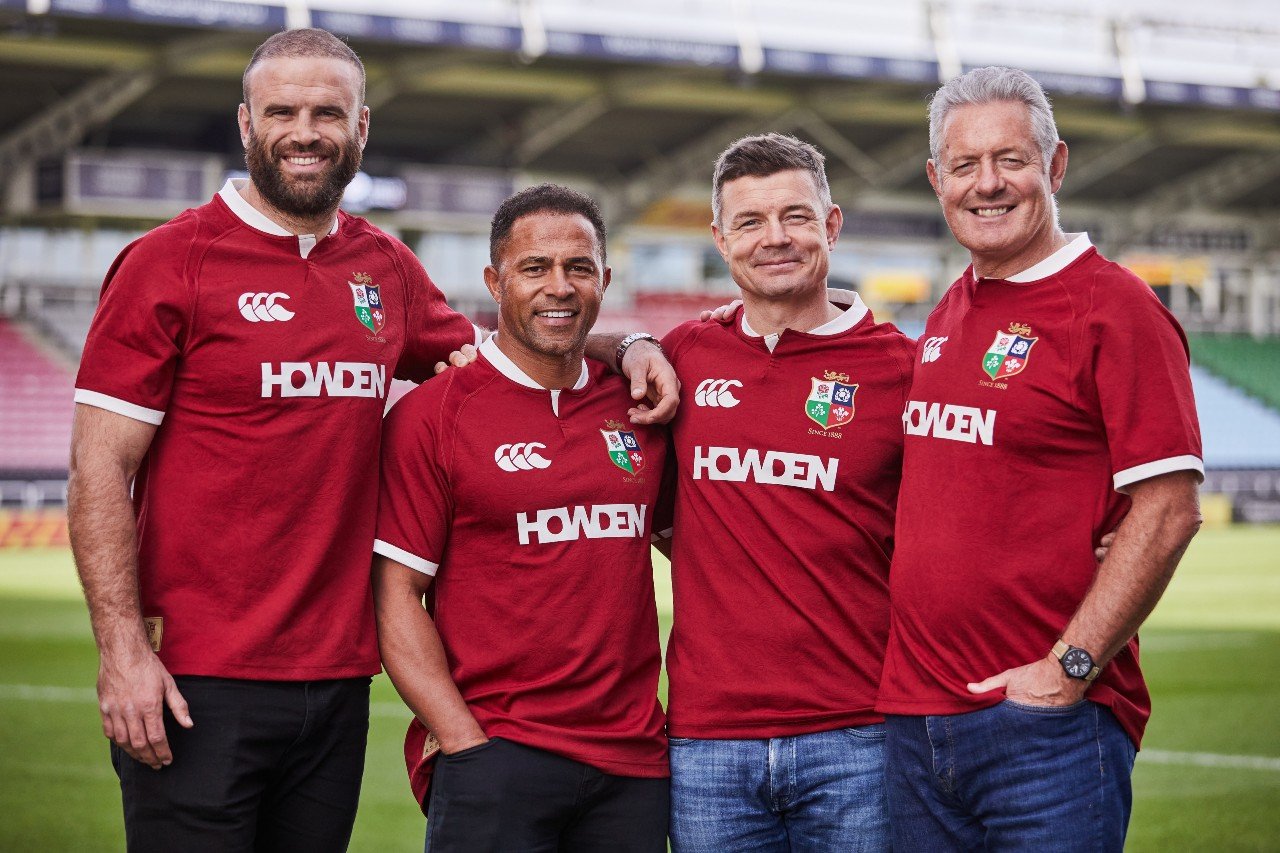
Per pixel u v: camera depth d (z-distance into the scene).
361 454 3.06
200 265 2.95
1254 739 6.77
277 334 2.97
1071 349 2.80
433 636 3.08
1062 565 2.82
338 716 3.08
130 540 2.88
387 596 3.08
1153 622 11.27
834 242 3.34
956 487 2.91
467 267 22.98
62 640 10.04
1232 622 11.26
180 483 2.97
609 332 3.42
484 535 3.07
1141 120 22.16
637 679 3.12
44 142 19.20
